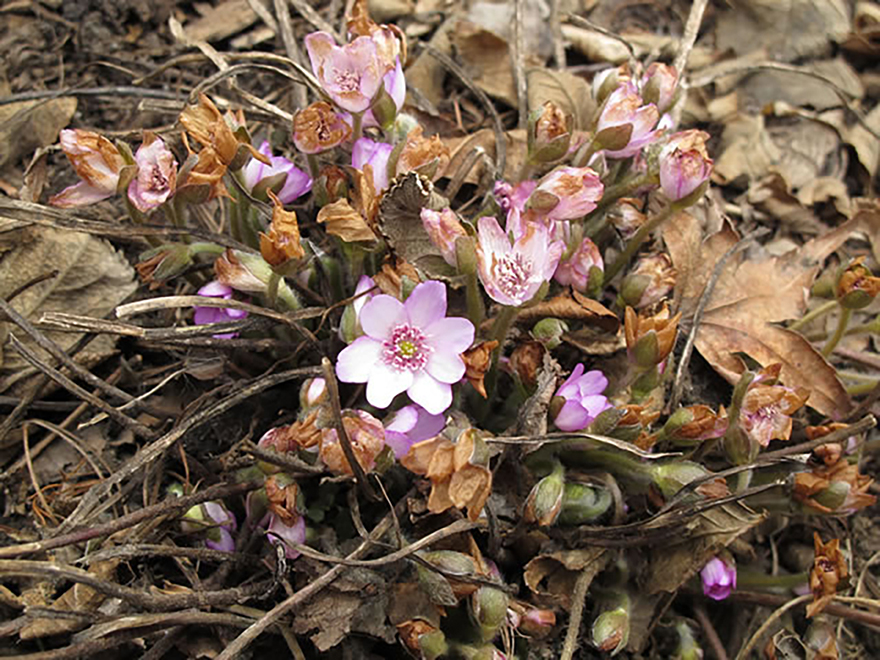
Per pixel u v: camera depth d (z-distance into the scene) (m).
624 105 0.19
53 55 0.26
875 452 0.24
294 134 0.19
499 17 0.28
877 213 0.26
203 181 0.18
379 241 0.19
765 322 0.23
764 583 0.21
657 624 0.21
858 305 0.21
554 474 0.18
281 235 0.17
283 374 0.19
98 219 0.23
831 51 0.30
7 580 0.19
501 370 0.21
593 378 0.18
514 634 0.18
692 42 0.26
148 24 0.27
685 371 0.21
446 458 0.16
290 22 0.26
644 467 0.19
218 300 0.18
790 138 0.29
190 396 0.21
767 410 0.19
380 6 0.28
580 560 0.19
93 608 0.18
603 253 0.23
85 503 0.17
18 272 0.22
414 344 0.17
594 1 0.31
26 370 0.21
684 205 0.20
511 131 0.26
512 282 0.17
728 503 0.19
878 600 0.20
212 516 0.19
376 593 0.18
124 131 0.25
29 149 0.24
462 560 0.17
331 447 0.17
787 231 0.27
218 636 0.18
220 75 0.21
